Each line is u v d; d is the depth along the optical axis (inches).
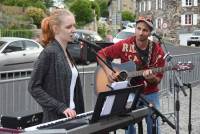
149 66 238.8
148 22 234.5
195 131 337.1
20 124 166.6
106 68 230.4
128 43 238.7
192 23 2726.4
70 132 147.4
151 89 240.1
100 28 2237.9
